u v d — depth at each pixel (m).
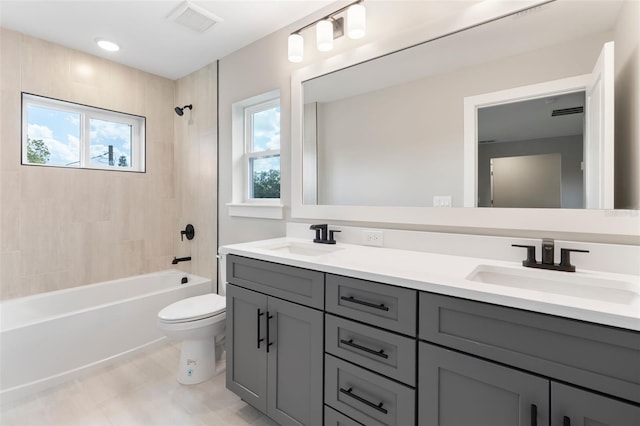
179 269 3.04
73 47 2.38
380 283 1.07
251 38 2.25
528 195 1.25
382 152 1.65
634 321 0.66
